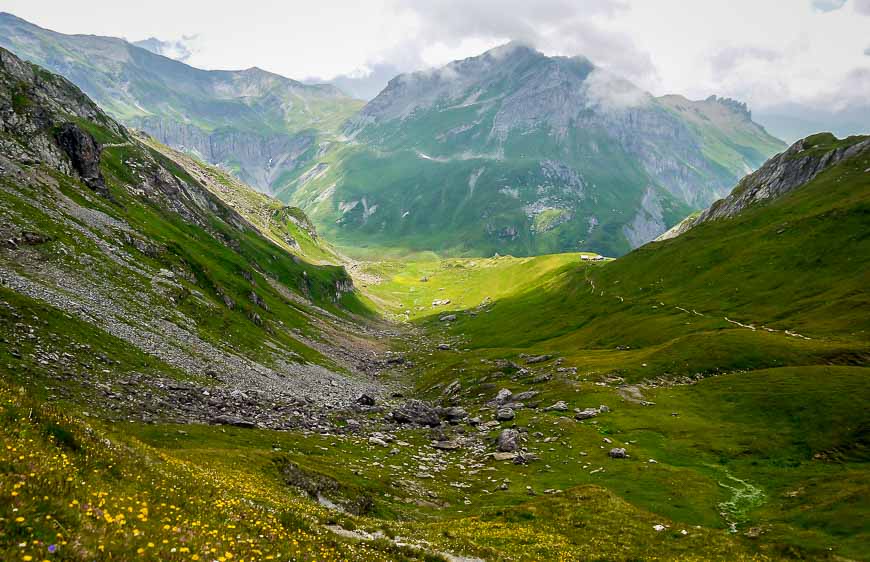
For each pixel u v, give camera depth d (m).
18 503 10.70
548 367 127.81
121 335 67.25
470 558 29.23
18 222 77.75
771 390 82.81
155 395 57.34
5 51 148.12
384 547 25.08
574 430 79.25
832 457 62.72
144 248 106.62
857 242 157.50
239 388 77.31
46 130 125.62
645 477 60.25
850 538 40.12
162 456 25.05
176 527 13.55
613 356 126.50
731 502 53.81
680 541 38.31
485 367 132.50
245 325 116.00
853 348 99.62
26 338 50.94
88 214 102.88
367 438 76.25
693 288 178.12
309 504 35.75
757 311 142.50
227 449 45.72
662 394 92.75
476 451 75.69
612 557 33.44
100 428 22.44
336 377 123.75
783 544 38.25
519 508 45.50
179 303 94.00
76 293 70.25
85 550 10.23
